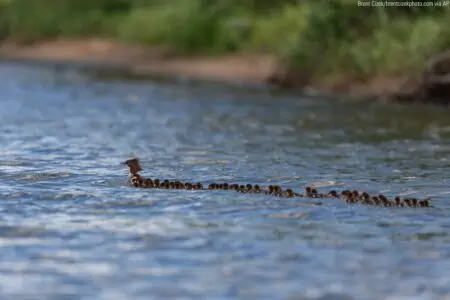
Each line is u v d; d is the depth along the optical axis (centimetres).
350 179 4547
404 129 6250
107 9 12975
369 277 3017
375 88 7881
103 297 2806
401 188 4350
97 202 3894
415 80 7588
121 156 5125
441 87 7456
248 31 10069
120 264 3098
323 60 8419
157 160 5016
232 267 3088
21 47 12838
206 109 7331
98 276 2983
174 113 7125
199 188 4178
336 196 4056
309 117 6812
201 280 2966
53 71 10525
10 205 3838
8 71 10531
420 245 3369
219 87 8712
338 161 5044
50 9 13225
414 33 7806
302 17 9206
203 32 10531
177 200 3941
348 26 8400
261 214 3744
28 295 2812
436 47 7631
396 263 3161
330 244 3359
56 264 3091
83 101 7912
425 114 6919
